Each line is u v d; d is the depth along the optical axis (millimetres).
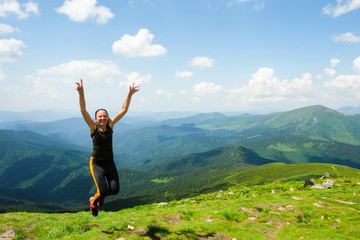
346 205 19953
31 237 7949
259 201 20500
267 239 10406
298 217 15242
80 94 6148
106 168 6762
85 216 11984
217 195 36125
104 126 6586
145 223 9953
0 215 12195
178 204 30875
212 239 9680
